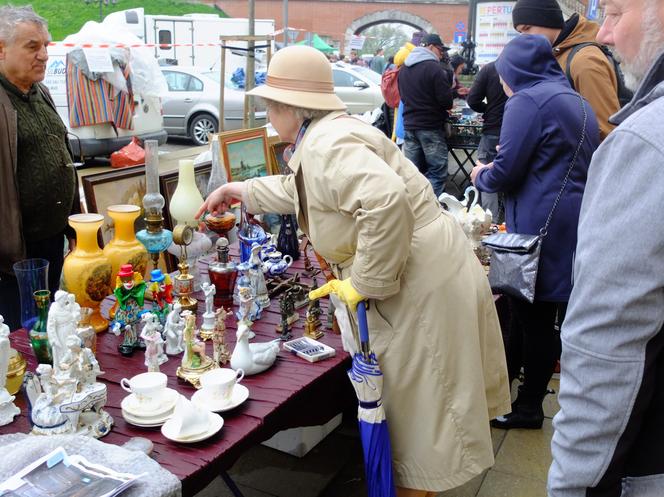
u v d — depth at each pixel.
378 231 1.53
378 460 1.73
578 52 2.94
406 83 5.88
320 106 1.72
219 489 2.43
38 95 2.58
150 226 2.11
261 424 1.57
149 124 8.35
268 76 1.79
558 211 2.36
